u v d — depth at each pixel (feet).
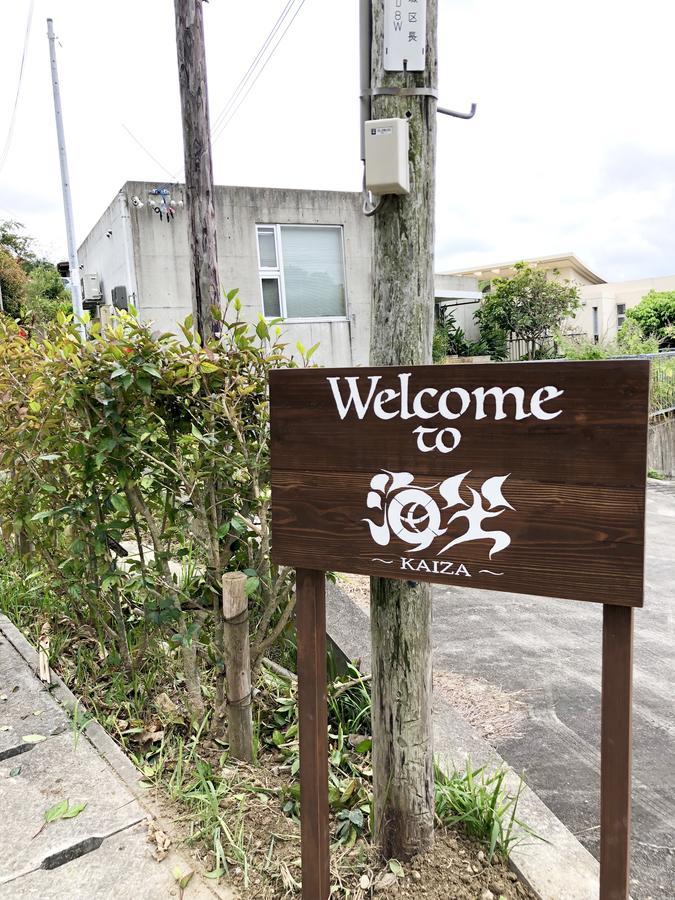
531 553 4.72
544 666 11.98
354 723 8.50
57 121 34.40
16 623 10.91
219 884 5.82
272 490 5.65
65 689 8.84
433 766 6.51
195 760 7.47
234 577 7.26
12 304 68.33
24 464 9.35
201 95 14.48
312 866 5.61
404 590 5.92
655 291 89.20
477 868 6.13
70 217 35.06
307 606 5.65
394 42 5.49
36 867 5.83
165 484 8.10
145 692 8.70
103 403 7.54
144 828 6.35
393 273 5.79
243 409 7.87
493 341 61.72
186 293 32.32
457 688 11.07
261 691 9.15
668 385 38.75
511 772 7.85
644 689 11.27
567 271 95.50
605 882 4.67
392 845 6.18
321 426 5.42
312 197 34.53
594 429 4.44
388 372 5.10
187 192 14.88
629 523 4.38
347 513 5.37
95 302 42.34
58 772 7.12
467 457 4.88
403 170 5.46
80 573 8.89
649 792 8.23
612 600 4.46
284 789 6.98
